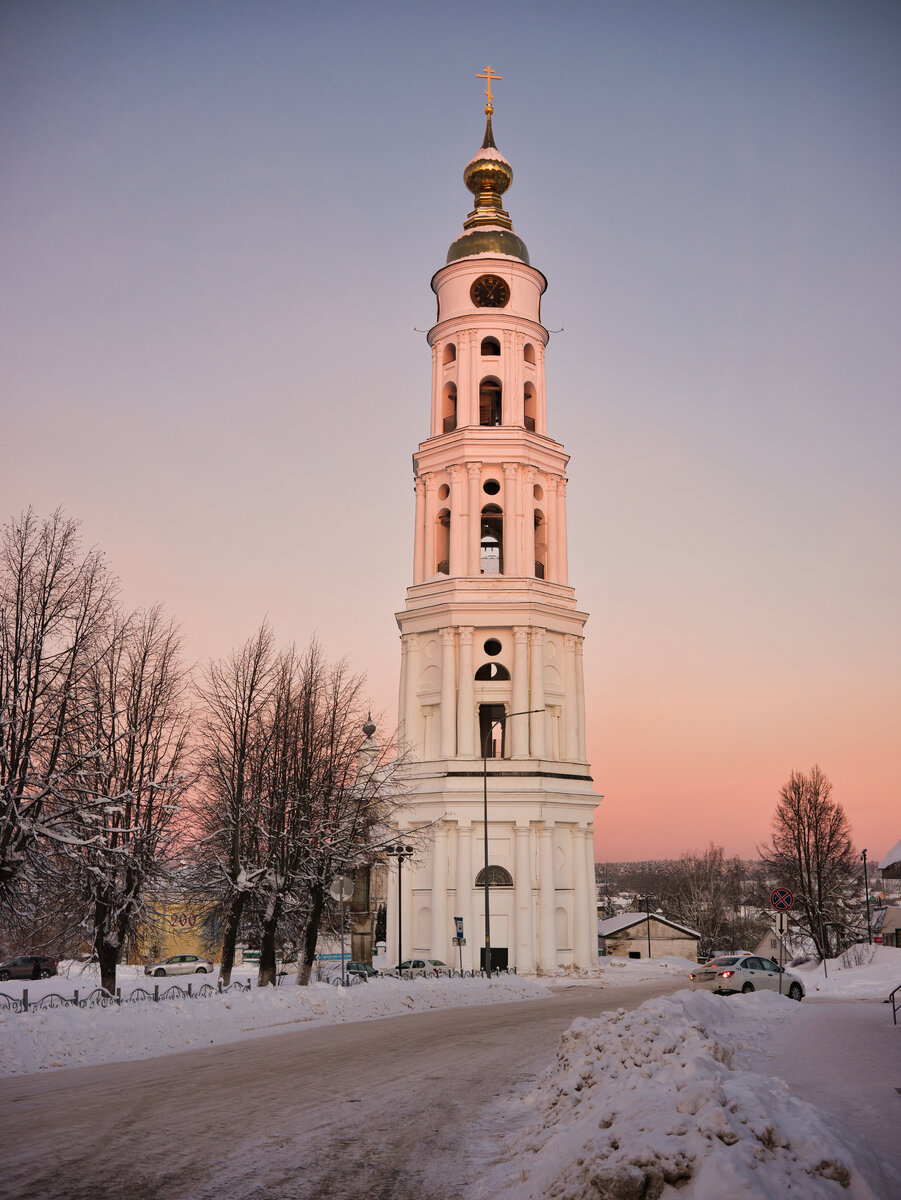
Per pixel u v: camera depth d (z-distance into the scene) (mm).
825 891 82500
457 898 63000
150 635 41906
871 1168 9922
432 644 68812
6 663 34938
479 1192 11453
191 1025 28250
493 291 72812
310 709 45312
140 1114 15727
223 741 44812
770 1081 13438
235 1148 13359
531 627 67000
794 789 84438
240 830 43000
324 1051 24797
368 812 48250
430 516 71188
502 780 64312
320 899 43750
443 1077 20250
